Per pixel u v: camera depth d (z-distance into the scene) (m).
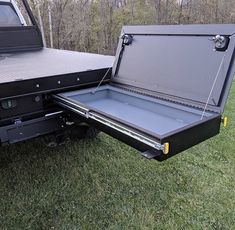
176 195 2.29
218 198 2.25
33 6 13.02
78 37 14.59
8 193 2.29
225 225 1.97
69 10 14.27
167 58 2.05
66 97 2.04
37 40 4.16
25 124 2.03
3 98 1.90
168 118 1.92
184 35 1.96
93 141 3.21
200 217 2.05
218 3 13.96
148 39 2.22
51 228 1.94
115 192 2.33
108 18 15.20
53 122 2.18
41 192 2.31
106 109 2.12
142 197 2.27
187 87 1.88
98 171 2.63
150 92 2.13
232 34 1.67
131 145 1.51
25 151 2.98
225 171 2.64
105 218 2.04
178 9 14.79
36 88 2.06
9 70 2.36
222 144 3.19
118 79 2.42
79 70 2.34
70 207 2.15
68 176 2.54
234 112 4.30
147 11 15.30
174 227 1.96
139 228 1.95
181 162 2.80
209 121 1.57
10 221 2.00
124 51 2.42
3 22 3.95
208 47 1.79
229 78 1.66
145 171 2.63
